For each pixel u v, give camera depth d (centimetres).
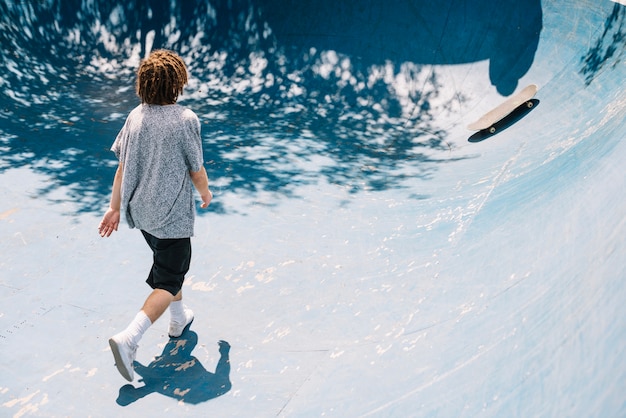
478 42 780
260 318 368
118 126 682
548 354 263
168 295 312
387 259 426
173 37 894
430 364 305
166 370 324
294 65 826
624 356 225
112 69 856
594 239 318
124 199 299
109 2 930
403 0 839
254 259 432
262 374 321
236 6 891
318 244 453
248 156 620
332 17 855
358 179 577
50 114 699
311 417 289
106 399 303
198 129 297
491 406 257
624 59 621
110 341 290
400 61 797
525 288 330
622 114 463
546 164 487
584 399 226
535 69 721
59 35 885
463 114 719
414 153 650
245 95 791
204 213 498
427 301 366
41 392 305
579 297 282
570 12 743
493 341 298
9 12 859
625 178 343
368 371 314
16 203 498
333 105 764
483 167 559
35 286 393
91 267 417
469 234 429
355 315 366
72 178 550
